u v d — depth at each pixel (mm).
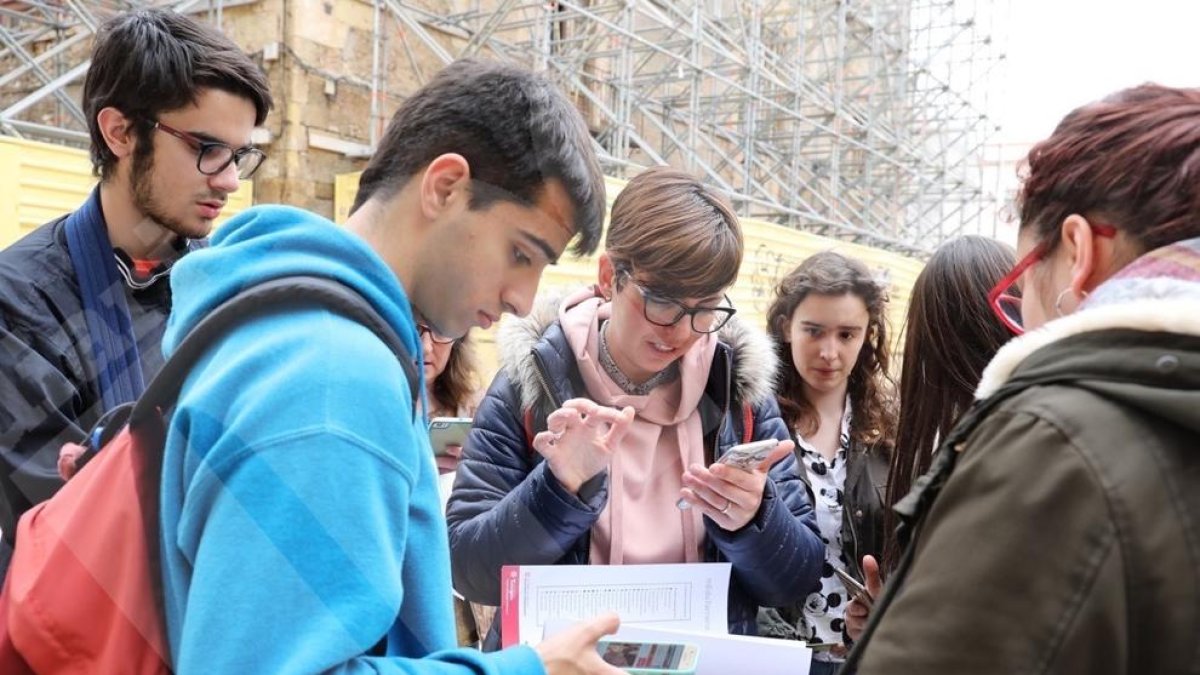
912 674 733
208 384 693
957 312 1472
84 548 708
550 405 1435
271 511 637
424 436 854
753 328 1621
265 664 604
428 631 797
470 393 1863
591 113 5301
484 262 864
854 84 10508
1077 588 675
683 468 1465
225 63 1070
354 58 4852
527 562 1299
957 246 1518
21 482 748
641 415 1449
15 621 716
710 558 1456
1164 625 661
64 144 4070
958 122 11039
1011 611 697
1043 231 876
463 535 1355
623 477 1424
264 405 663
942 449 844
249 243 775
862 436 1902
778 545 1404
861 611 1554
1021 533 704
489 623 1409
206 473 656
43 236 835
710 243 1315
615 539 1392
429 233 855
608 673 874
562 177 842
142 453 713
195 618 625
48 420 751
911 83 10930
